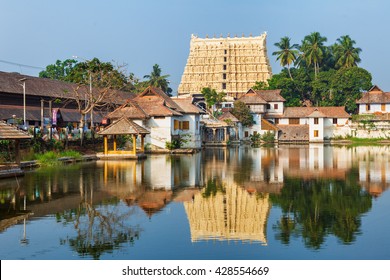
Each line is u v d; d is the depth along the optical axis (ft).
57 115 221.05
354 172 133.80
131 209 80.07
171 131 226.79
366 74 407.23
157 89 241.76
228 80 497.05
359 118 377.09
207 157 193.06
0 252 56.90
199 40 509.35
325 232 65.41
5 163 127.65
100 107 269.23
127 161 169.07
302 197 92.07
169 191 98.43
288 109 394.32
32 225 69.21
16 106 216.95
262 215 75.92
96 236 63.41
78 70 284.20
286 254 55.88
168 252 56.85
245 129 370.94
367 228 67.41
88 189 100.42
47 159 150.10
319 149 261.24
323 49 460.14
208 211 78.79
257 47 499.51
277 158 187.62
